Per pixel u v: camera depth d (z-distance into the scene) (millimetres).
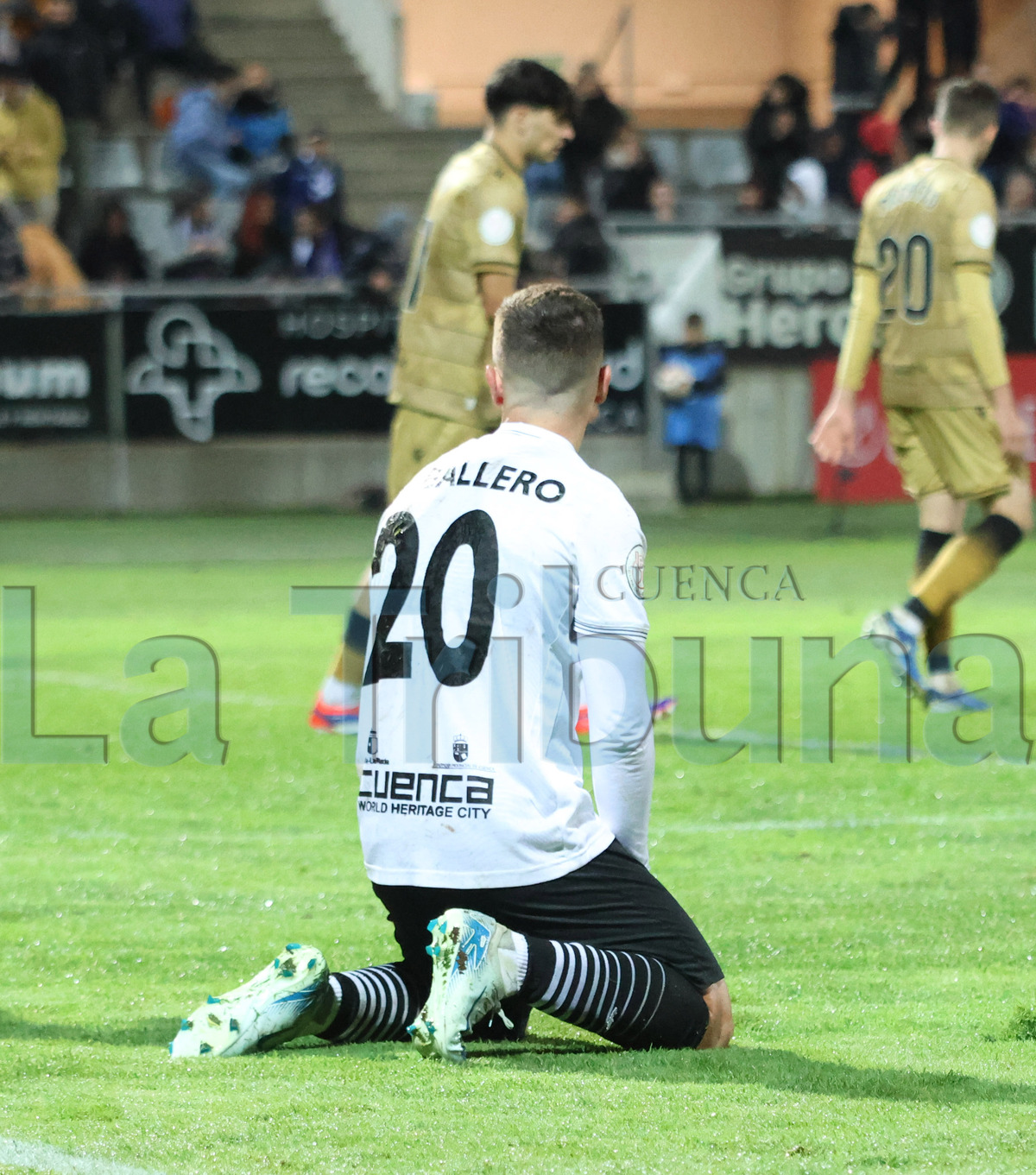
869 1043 11320
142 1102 9867
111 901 15750
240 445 60094
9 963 13719
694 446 59781
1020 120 68812
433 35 107688
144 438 59906
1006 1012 12117
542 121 23172
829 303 62188
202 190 74500
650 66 108312
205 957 13891
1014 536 24906
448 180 23438
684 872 16797
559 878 11156
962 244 24953
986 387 24953
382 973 11648
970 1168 8711
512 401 12047
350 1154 8945
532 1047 11500
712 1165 8773
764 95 71688
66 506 59719
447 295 23422
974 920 14898
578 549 11406
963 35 72188
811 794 20500
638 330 60031
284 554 48312
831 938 14359
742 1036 11609
